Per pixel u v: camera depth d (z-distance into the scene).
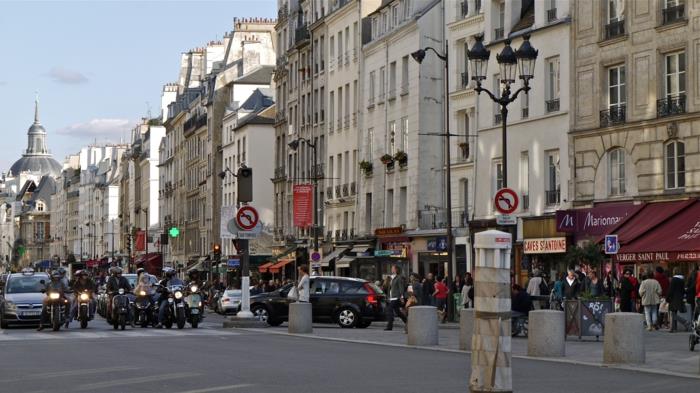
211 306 70.75
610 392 17.02
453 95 59.22
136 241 132.75
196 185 123.19
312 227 83.06
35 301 40.34
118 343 29.47
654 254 41.09
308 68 86.81
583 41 48.34
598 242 44.53
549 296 36.94
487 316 13.06
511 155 52.97
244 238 40.47
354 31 76.38
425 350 27.12
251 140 101.19
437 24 63.94
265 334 34.53
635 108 45.59
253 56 112.94
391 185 68.12
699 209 41.72
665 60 44.53
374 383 18.28
